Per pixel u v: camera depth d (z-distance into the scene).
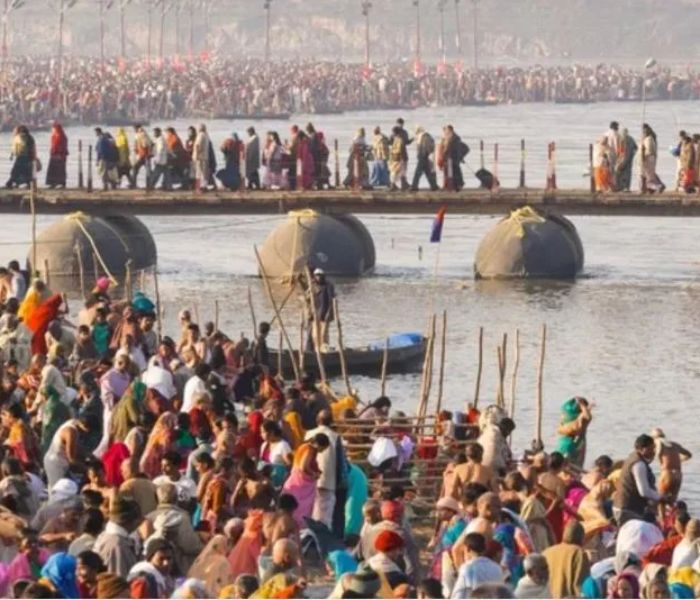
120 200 171.50
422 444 96.38
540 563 66.69
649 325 152.12
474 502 74.94
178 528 73.00
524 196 173.25
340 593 64.50
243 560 72.62
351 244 172.12
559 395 129.00
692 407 126.25
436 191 173.62
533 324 152.25
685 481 107.25
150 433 86.94
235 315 155.12
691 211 169.50
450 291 166.88
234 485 79.62
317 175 177.12
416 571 74.56
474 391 129.50
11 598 66.06
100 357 107.25
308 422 95.50
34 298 112.19
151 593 65.19
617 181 174.50
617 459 112.31
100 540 69.69
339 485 83.88
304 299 135.38
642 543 74.75
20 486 77.75
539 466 81.62
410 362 135.38
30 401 95.62
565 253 173.25
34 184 159.00
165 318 153.25
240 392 107.25
